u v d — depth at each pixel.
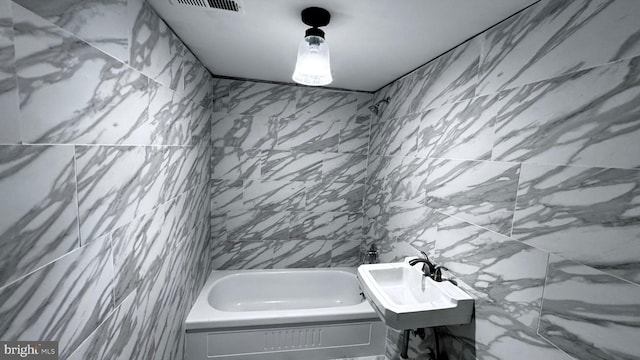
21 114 0.51
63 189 0.63
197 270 2.00
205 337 1.79
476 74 1.27
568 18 0.86
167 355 1.42
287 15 1.17
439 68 1.56
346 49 1.52
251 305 2.49
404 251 1.92
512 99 1.07
